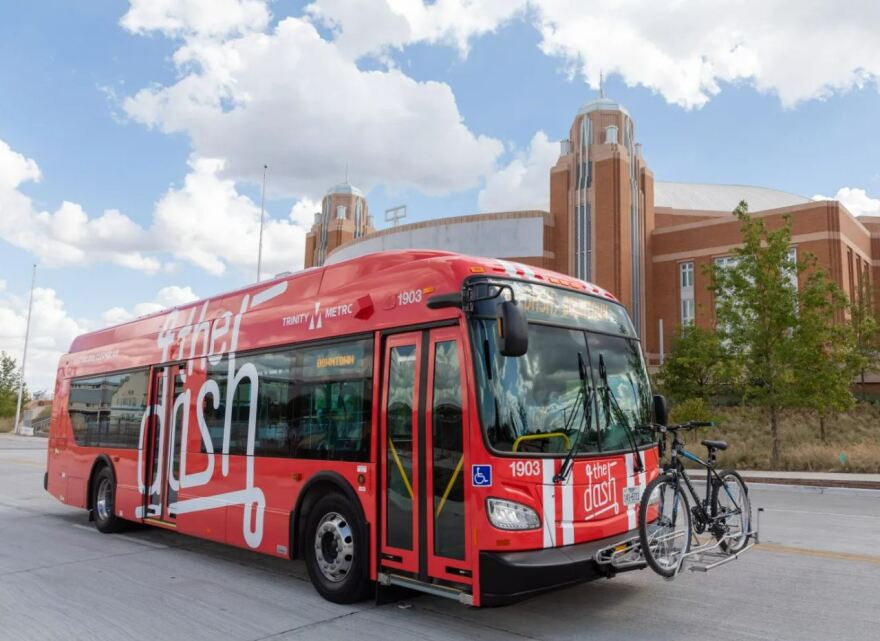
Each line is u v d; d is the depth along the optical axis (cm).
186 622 572
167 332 969
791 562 771
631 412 617
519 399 527
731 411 2989
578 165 5912
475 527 496
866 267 5538
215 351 850
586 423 567
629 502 581
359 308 637
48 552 898
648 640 510
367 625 554
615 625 547
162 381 952
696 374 2994
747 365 2152
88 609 616
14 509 1349
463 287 534
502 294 551
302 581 720
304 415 686
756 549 842
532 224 5834
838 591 645
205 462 827
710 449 628
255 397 762
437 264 577
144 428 966
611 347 625
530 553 497
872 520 1098
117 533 1052
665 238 5903
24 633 548
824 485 1647
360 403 620
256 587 694
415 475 553
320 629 546
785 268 2212
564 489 529
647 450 617
